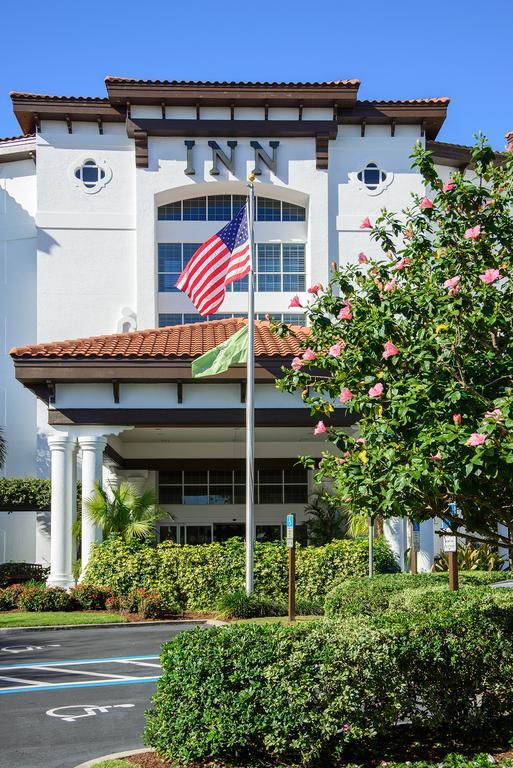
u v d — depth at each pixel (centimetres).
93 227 4100
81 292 4069
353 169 4209
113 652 1755
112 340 2938
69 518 2741
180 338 2978
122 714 1150
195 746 830
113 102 4062
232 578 2520
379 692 851
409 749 871
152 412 2739
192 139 4122
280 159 4156
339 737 833
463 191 962
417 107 4172
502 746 872
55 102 4088
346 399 878
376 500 869
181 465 3666
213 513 3812
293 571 2119
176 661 865
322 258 4109
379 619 984
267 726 822
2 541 4088
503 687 915
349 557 2566
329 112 4156
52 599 2498
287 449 3688
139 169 4097
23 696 1280
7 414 4162
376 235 1057
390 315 903
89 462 2719
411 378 845
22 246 4262
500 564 3077
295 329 3181
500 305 872
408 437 831
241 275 2391
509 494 842
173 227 4175
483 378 869
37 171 4116
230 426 2789
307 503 3816
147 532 2717
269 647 852
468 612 987
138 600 2427
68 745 991
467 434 745
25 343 4219
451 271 946
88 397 2738
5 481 3719
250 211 2386
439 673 890
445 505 932
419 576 1908
